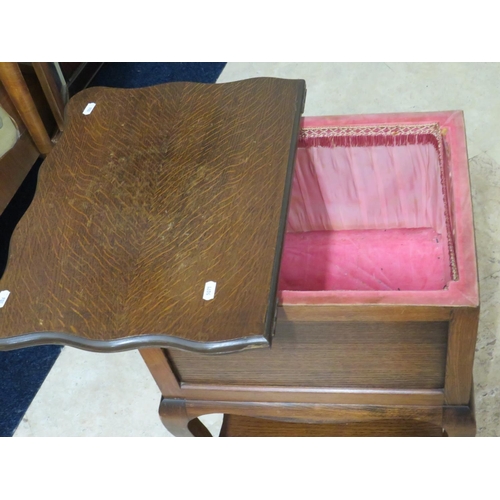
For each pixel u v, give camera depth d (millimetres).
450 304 876
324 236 1364
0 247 1652
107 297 908
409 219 1319
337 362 1005
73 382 1497
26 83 1539
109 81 1936
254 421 1241
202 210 975
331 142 1203
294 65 1898
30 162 1522
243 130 1068
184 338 845
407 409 1060
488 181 1593
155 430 1423
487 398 1335
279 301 912
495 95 1742
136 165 1056
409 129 1153
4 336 898
